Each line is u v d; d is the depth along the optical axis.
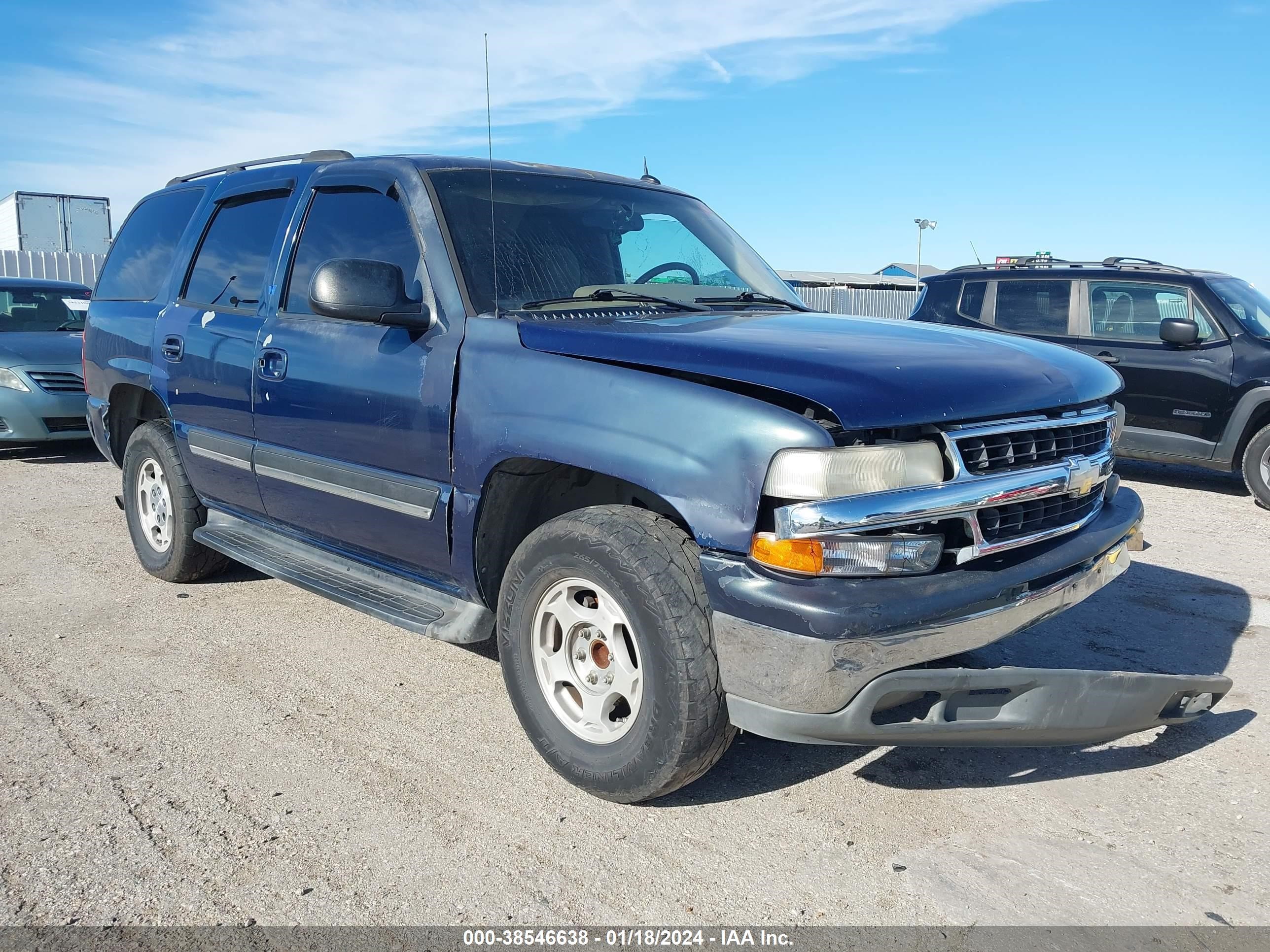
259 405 3.96
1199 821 2.83
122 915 2.35
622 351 2.80
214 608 4.68
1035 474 2.74
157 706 3.56
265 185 4.30
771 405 2.49
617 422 2.70
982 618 2.54
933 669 2.50
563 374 2.87
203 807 2.86
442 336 3.22
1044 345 3.35
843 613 2.33
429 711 3.55
